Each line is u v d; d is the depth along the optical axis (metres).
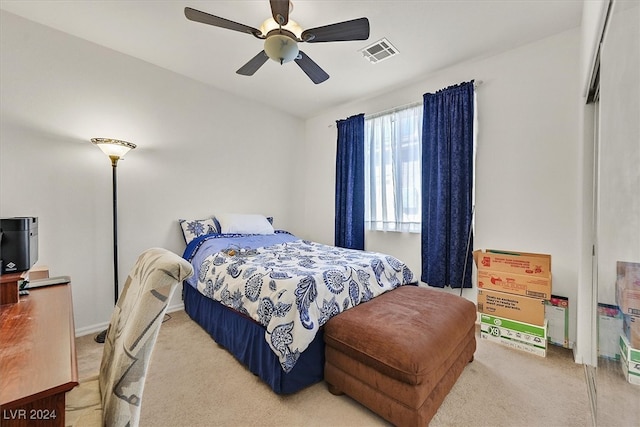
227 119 3.45
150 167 2.82
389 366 1.31
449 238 2.79
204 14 1.66
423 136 2.96
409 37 2.33
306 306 1.59
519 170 2.46
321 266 2.00
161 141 2.89
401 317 1.58
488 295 2.30
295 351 1.49
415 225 3.13
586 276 1.96
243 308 1.83
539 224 2.36
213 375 1.78
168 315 2.80
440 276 2.79
